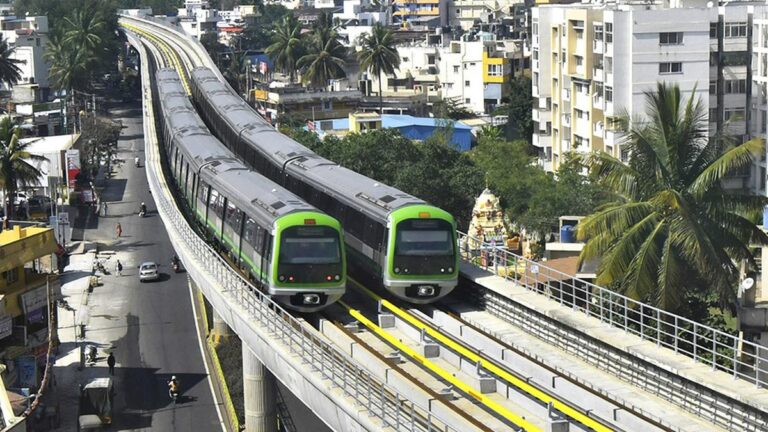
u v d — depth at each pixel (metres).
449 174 116.62
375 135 123.00
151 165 113.06
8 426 57.44
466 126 169.50
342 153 121.56
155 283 119.81
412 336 57.06
